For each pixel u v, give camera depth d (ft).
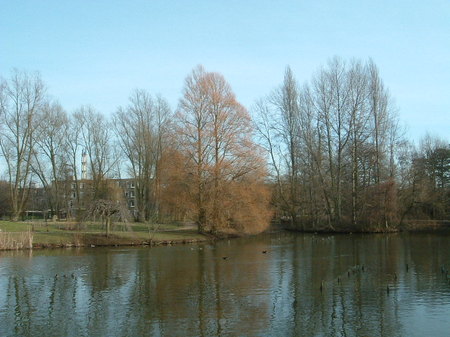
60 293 64.23
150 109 204.95
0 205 227.20
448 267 84.64
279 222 217.77
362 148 179.93
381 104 183.73
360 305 56.95
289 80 201.67
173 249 117.80
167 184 148.05
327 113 185.37
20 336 46.09
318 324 49.37
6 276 76.79
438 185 196.34
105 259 97.04
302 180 202.18
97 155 204.54
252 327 48.39
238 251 113.60
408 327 48.21
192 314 53.42
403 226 180.24
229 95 149.69
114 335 46.19
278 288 66.90
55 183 203.72
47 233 127.54
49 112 193.98
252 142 151.53
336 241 142.72
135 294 63.46
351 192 183.73
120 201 136.15
